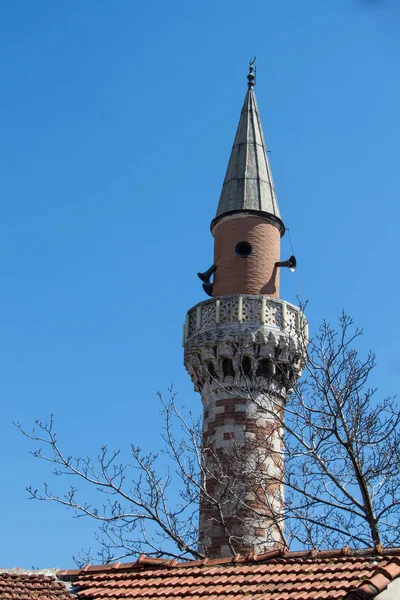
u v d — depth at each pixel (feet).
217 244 151.12
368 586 54.54
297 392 112.47
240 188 152.46
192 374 143.74
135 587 66.69
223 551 123.65
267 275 147.02
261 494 125.18
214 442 134.82
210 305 143.43
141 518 111.86
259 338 138.92
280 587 59.77
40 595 66.49
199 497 119.65
